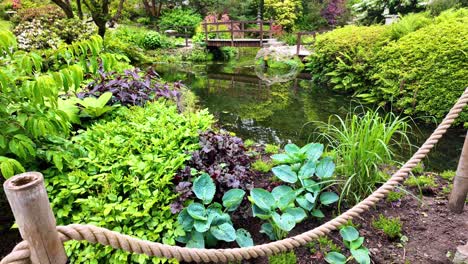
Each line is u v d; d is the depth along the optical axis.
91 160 2.16
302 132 4.52
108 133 2.54
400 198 2.24
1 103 1.83
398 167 2.73
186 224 1.79
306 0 16.39
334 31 7.52
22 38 6.71
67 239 1.01
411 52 5.20
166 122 2.80
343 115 5.21
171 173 2.01
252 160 2.70
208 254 1.30
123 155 2.26
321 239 1.88
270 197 1.99
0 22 10.62
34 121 1.86
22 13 9.48
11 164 1.68
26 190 0.82
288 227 1.80
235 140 2.55
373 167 2.26
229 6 15.55
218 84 7.80
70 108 2.68
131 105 3.32
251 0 15.81
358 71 6.17
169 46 11.67
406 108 5.14
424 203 2.21
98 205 1.77
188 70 9.59
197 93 6.85
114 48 8.29
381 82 5.60
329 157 2.27
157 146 2.37
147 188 1.91
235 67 10.16
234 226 2.05
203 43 11.95
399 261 1.71
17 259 0.89
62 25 7.46
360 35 6.59
